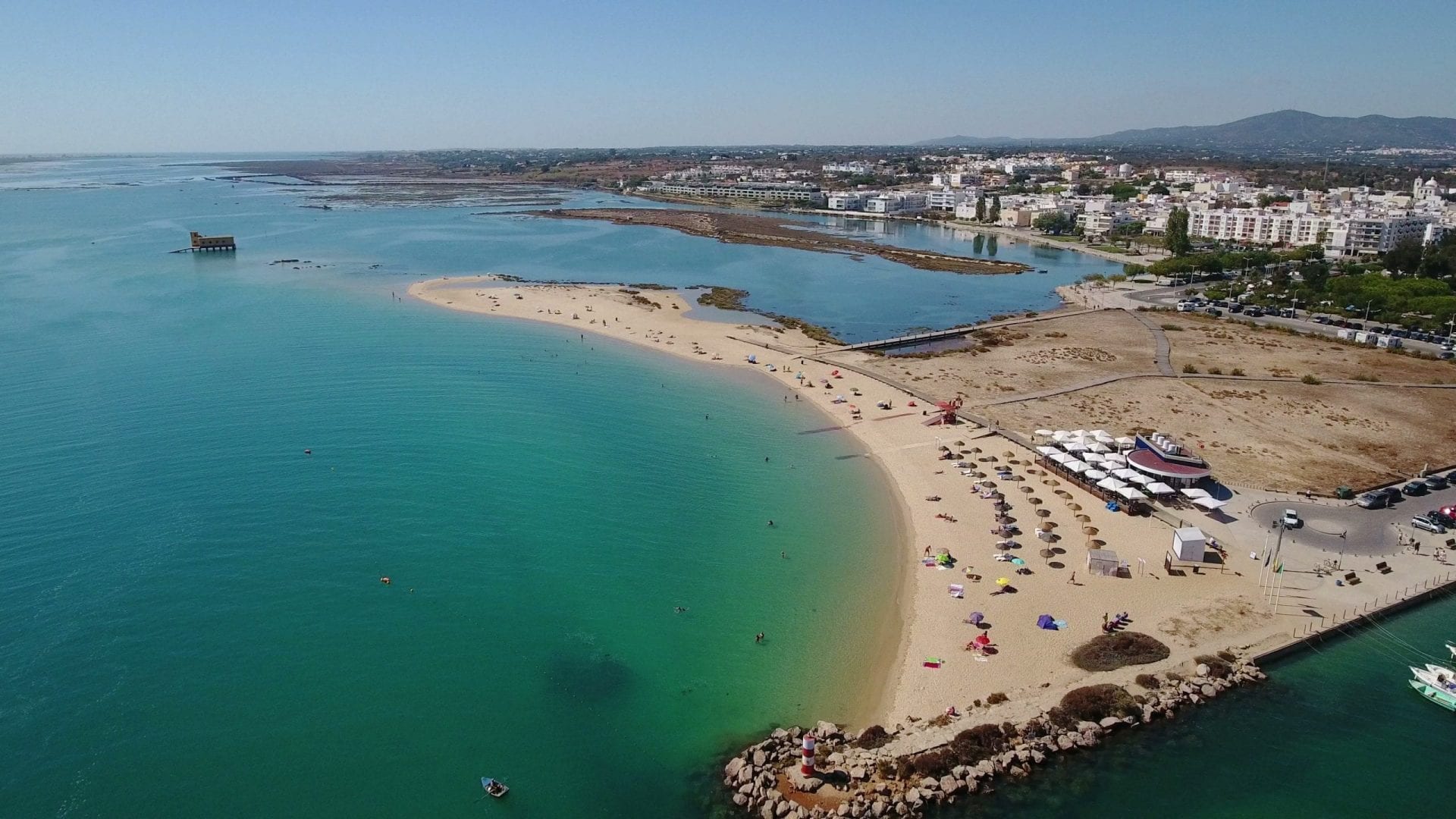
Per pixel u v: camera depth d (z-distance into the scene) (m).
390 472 102.62
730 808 53.94
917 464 108.62
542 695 64.69
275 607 74.31
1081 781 55.59
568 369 149.88
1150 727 60.44
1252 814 53.50
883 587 79.62
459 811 53.88
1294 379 141.50
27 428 113.44
